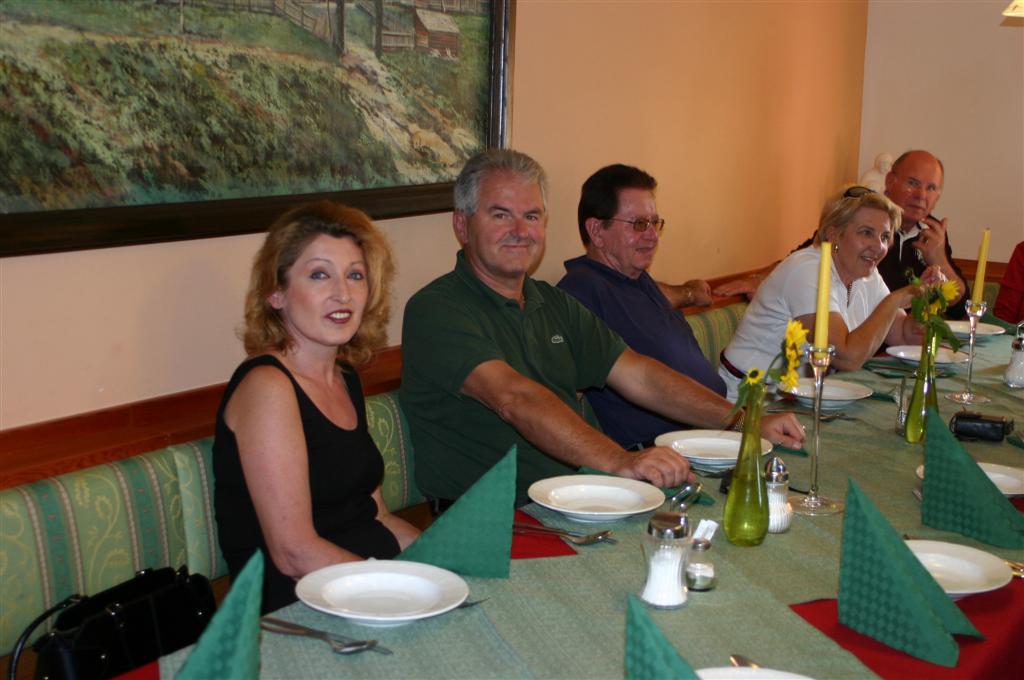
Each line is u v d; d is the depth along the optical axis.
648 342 2.92
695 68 4.04
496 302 2.37
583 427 2.00
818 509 1.74
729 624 1.28
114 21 2.05
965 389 2.72
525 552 1.52
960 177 5.16
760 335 3.25
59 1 1.96
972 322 2.64
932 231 4.14
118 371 2.16
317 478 1.81
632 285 3.04
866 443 2.18
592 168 3.56
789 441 2.10
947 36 5.11
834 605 1.36
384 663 1.16
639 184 2.98
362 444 1.90
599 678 1.15
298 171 2.50
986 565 1.45
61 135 1.98
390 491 2.32
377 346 2.05
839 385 2.62
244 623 0.97
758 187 4.63
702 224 4.27
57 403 2.06
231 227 2.32
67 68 1.98
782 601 1.37
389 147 2.75
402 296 2.90
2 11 1.87
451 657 1.18
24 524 1.63
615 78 3.60
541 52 3.25
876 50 5.33
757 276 4.24
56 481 1.70
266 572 1.74
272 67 2.40
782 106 4.69
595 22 3.46
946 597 1.26
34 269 1.99
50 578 1.66
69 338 2.06
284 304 1.83
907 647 1.22
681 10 3.90
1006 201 5.05
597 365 2.53
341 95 2.59
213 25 2.25
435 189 2.89
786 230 4.95
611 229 2.98
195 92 2.23
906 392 2.57
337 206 1.91
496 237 2.35
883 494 1.85
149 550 1.81
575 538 1.56
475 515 1.42
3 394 1.96
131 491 1.78
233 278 2.39
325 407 1.85
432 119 2.88
